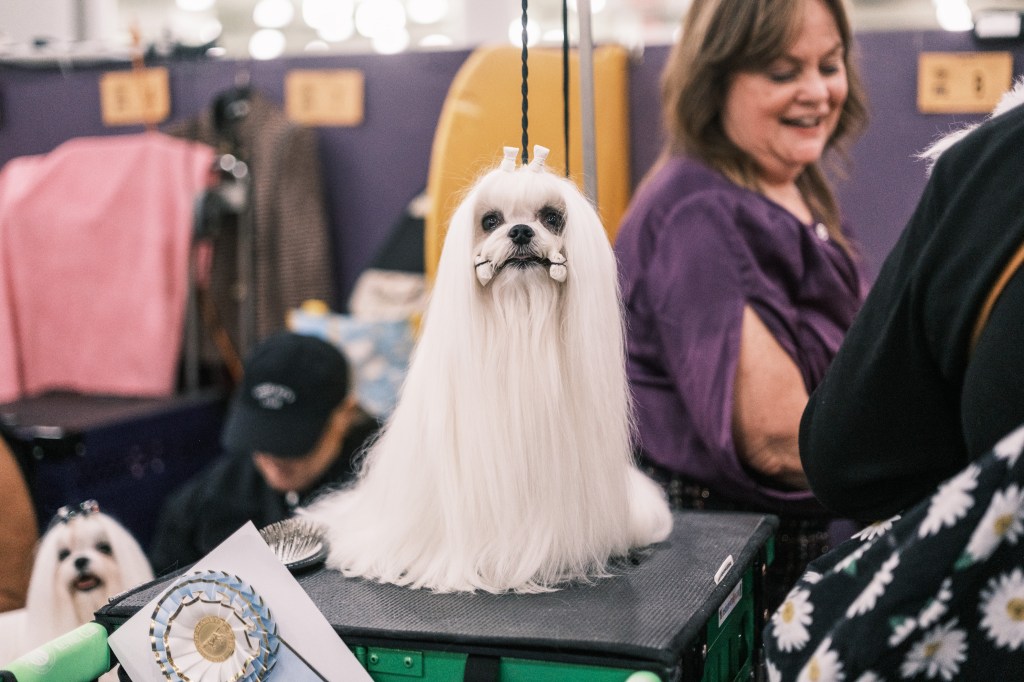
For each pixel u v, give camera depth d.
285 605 0.78
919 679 0.62
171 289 2.38
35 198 2.40
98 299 2.39
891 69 1.91
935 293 0.66
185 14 3.41
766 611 1.07
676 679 0.71
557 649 0.71
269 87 2.44
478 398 0.85
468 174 1.62
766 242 1.20
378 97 2.39
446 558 0.86
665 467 1.27
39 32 2.66
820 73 1.24
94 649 0.79
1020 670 0.61
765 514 1.11
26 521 1.43
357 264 2.45
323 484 1.73
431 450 0.86
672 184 1.26
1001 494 0.58
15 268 2.38
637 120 2.12
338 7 3.55
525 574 0.84
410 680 0.76
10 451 1.50
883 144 1.93
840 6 1.22
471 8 2.96
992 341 0.62
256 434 1.67
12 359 2.36
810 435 0.76
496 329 0.85
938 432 0.70
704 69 1.24
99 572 1.13
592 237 0.87
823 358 1.22
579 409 0.86
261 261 2.34
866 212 1.95
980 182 0.65
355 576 0.89
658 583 0.85
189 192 2.35
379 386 2.09
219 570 0.80
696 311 1.18
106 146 2.41
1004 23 1.83
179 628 0.78
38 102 2.58
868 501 0.74
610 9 2.81
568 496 0.85
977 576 0.60
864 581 0.66
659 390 1.27
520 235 0.84
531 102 1.69
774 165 1.27
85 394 2.39
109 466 2.04
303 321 2.14
